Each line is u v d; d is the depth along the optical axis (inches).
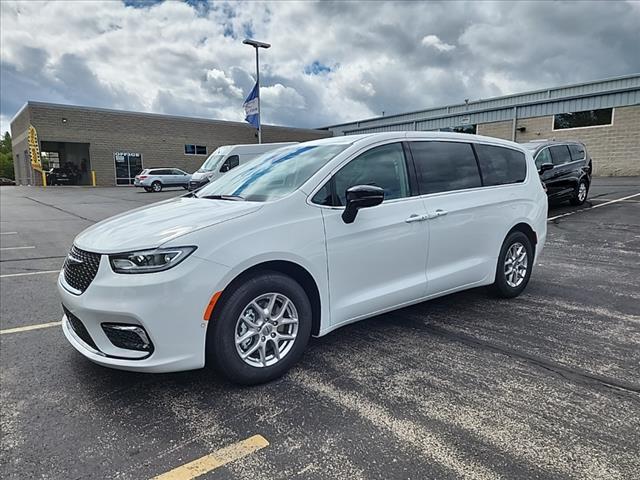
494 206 167.5
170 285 97.5
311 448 88.7
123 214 131.8
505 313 165.9
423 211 143.0
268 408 103.4
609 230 344.2
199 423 98.0
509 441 89.4
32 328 158.2
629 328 149.9
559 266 239.9
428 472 81.0
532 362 125.0
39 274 243.0
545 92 1031.6
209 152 1386.6
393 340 141.4
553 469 81.0
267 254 108.7
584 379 114.9
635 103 821.2
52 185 1248.2
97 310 99.9
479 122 1050.7
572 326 152.3
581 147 482.9
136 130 1252.5
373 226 129.6
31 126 1115.9
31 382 117.6
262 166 147.4
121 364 100.6
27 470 83.4
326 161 129.5
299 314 117.4
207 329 104.2
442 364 124.3
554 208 466.6
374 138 139.4
